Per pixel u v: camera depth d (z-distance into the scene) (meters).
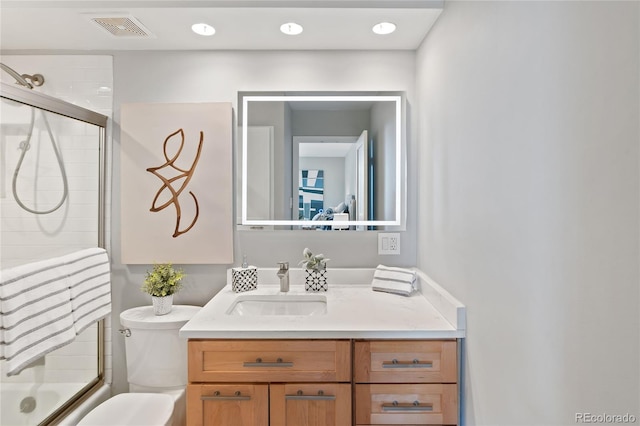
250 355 1.42
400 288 1.89
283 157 2.11
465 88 1.38
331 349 1.41
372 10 1.66
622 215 0.65
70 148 1.88
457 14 1.46
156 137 2.06
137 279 2.08
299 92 2.09
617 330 0.67
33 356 1.41
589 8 0.73
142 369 1.81
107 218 2.07
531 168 0.94
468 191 1.36
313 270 1.95
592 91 0.72
